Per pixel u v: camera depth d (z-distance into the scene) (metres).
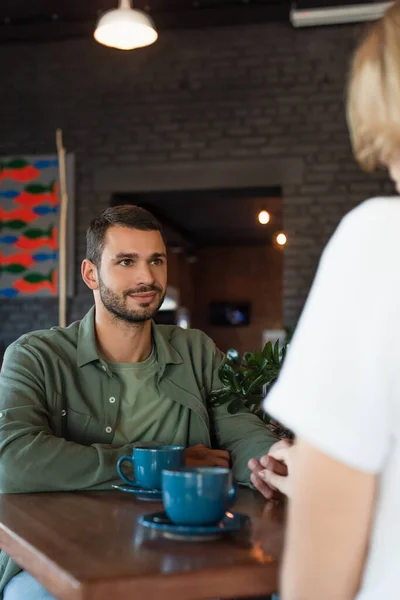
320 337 0.67
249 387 1.64
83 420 1.68
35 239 5.66
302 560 0.67
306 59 5.49
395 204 0.68
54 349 1.73
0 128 5.79
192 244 10.05
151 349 1.77
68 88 5.73
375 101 0.68
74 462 1.46
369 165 0.72
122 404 1.72
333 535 0.65
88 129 5.69
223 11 5.52
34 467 1.46
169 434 1.73
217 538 1.05
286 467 1.38
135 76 5.67
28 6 5.52
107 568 0.90
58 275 5.62
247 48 5.56
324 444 0.64
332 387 0.65
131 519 1.20
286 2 5.46
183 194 5.72
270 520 1.19
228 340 10.66
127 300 1.70
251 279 10.69
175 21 5.57
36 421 1.59
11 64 5.81
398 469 0.66
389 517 0.67
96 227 1.75
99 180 5.65
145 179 5.60
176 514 1.05
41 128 5.74
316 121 5.46
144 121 5.64
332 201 5.41
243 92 5.55
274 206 8.05
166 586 0.88
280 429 1.77
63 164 5.64
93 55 5.72
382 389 0.65
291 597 0.68
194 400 1.75
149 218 1.74
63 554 0.97
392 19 0.69
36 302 5.66
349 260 0.68
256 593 0.91
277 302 10.59
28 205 5.69
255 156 5.50
